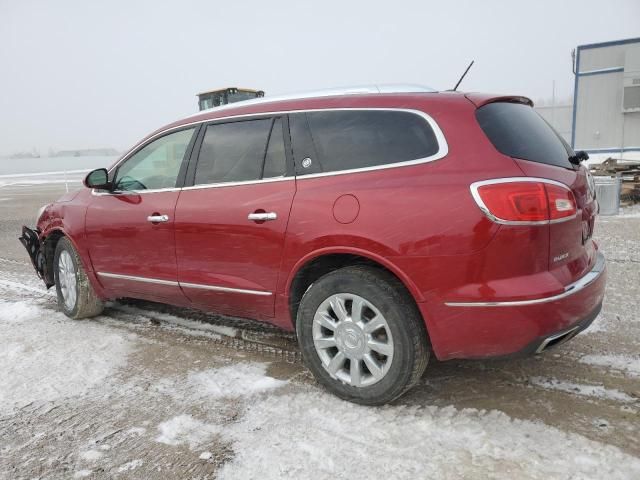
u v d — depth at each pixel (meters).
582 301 2.65
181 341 4.02
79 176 38.03
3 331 4.41
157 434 2.70
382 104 2.96
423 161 2.74
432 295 2.61
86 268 4.44
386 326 2.75
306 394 3.06
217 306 3.62
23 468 2.46
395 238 2.66
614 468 2.26
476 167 2.58
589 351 3.54
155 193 3.85
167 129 3.92
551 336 2.54
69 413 2.96
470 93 2.93
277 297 3.20
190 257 3.59
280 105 3.34
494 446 2.46
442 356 2.72
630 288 5.01
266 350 3.78
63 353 3.86
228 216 3.33
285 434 2.64
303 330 3.06
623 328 3.96
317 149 3.08
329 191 2.92
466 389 3.05
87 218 4.31
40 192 22.98
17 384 3.35
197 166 3.64
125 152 4.21
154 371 3.48
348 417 2.78
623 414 2.72
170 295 3.89
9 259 7.81
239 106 3.57
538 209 2.46
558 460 2.34
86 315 4.65
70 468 2.44
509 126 2.78
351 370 2.91
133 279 4.06
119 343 4.02
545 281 2.51
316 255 2.94
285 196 3.09
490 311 2.51
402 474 2.28
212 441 2.61
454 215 2.54
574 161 3.07
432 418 2.74
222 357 3.67
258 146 3.34
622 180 11.84
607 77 13.09
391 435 2.59
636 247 6.86
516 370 3.28
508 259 2.47
